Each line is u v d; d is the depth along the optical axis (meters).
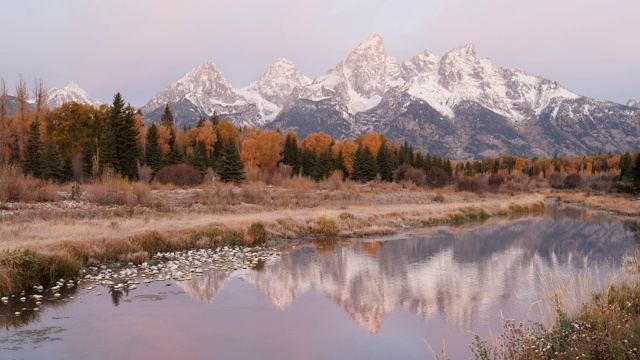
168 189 46.47
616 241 28.86
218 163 75.62
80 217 27.22
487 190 75.81
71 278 15.88
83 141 66.62
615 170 135.75
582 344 6.74
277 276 17.81
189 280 16.69
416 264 20.58
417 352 10.29
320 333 11.52
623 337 7.06
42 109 67.38
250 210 36.47
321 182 64.88
